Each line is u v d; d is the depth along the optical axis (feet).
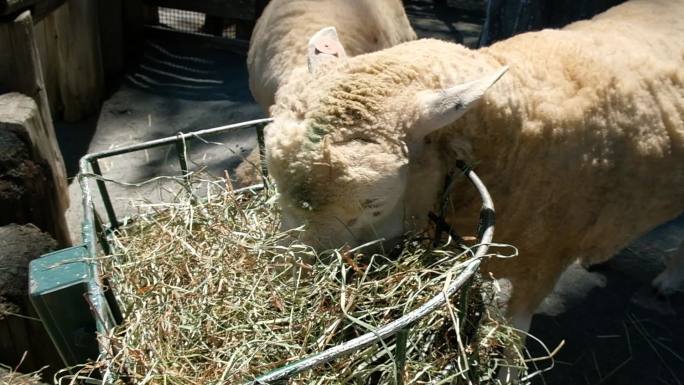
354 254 5.21
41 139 9.68
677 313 10.18
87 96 15.94
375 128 5.07
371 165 4.97
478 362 5.01
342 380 4.49
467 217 6.46
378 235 5.33
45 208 9.55
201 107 16.90
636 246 11.84
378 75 5.36
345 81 5.24
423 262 5.21
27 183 9.07
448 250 5.23
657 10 8.66
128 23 19.53
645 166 6.89
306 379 4.50
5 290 7.57
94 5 16.10
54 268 4.56
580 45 6.93
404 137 5.21
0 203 8.75
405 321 3.87
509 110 5.96
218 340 4.91
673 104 6.98
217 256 5.43
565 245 7.34
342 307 4.60
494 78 5.14
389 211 5.26
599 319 10.00
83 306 4.54
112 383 4.22
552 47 6.79
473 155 6.06
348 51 10.65
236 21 20.45
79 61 15.38
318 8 11.15
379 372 4.69
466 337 4.88
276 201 5.90
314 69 5.57
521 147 6.20
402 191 5.30
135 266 5.38
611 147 6.63
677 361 9.23
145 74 18.57
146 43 19.98
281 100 5.55
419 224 5.78
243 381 4.37
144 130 15.65
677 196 7.48
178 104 17.06
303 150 4.87
